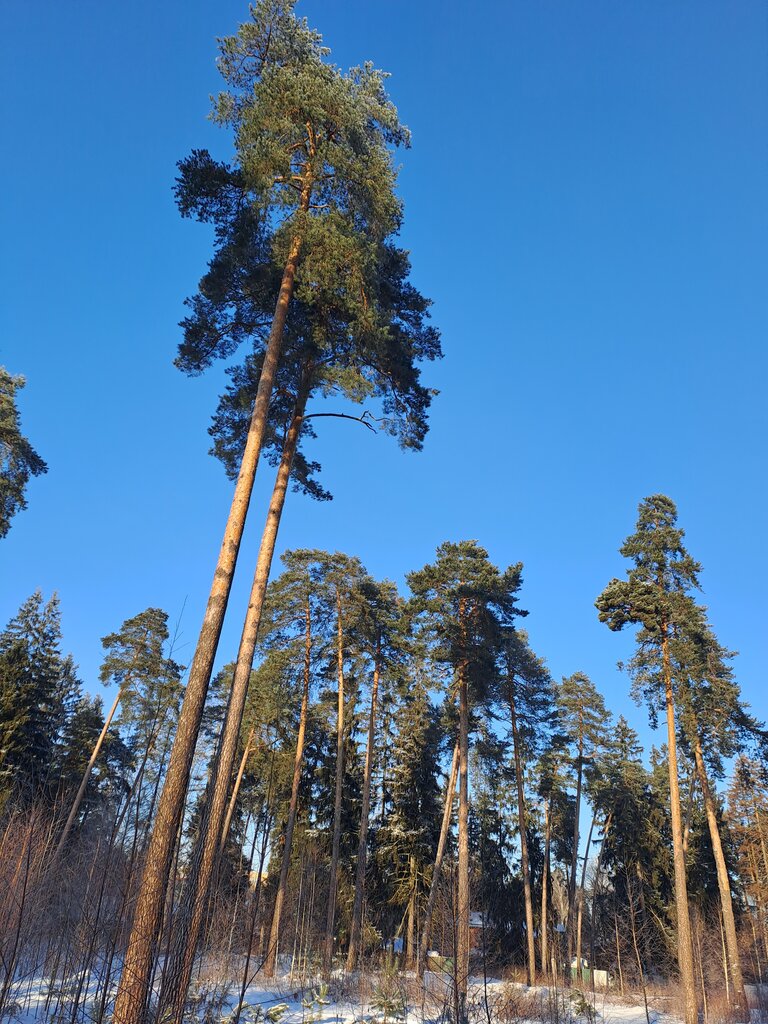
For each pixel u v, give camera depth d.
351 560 30.23
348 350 14.94
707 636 27.44
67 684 37.62
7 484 22.66
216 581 10.88
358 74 14.76
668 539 26.56
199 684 10.03
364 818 29.30
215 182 13.92
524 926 39.78
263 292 14.88
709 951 30.75
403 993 16.09
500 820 42.53
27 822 9.38
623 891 40.81
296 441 15.50
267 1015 12.79
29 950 8.29
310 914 25.30
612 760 42.22
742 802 40.84
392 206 13.73
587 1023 20.83
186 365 15.05
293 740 34.62
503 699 35.41
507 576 28.94
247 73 14.35
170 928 6.92
